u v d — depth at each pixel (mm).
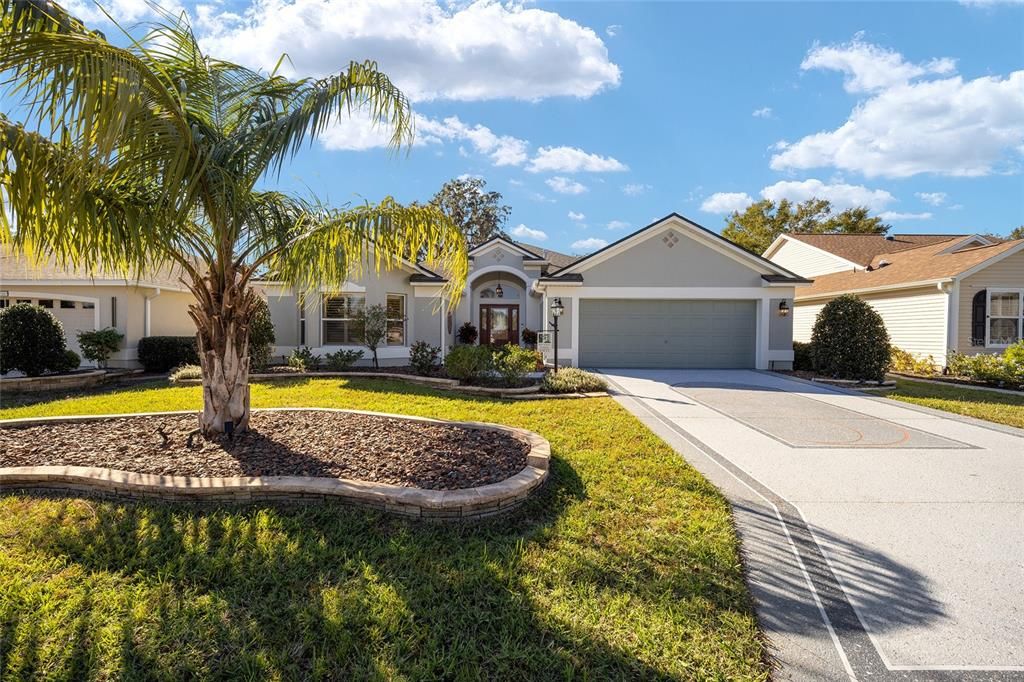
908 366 15273
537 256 21844
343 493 3887
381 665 2287
